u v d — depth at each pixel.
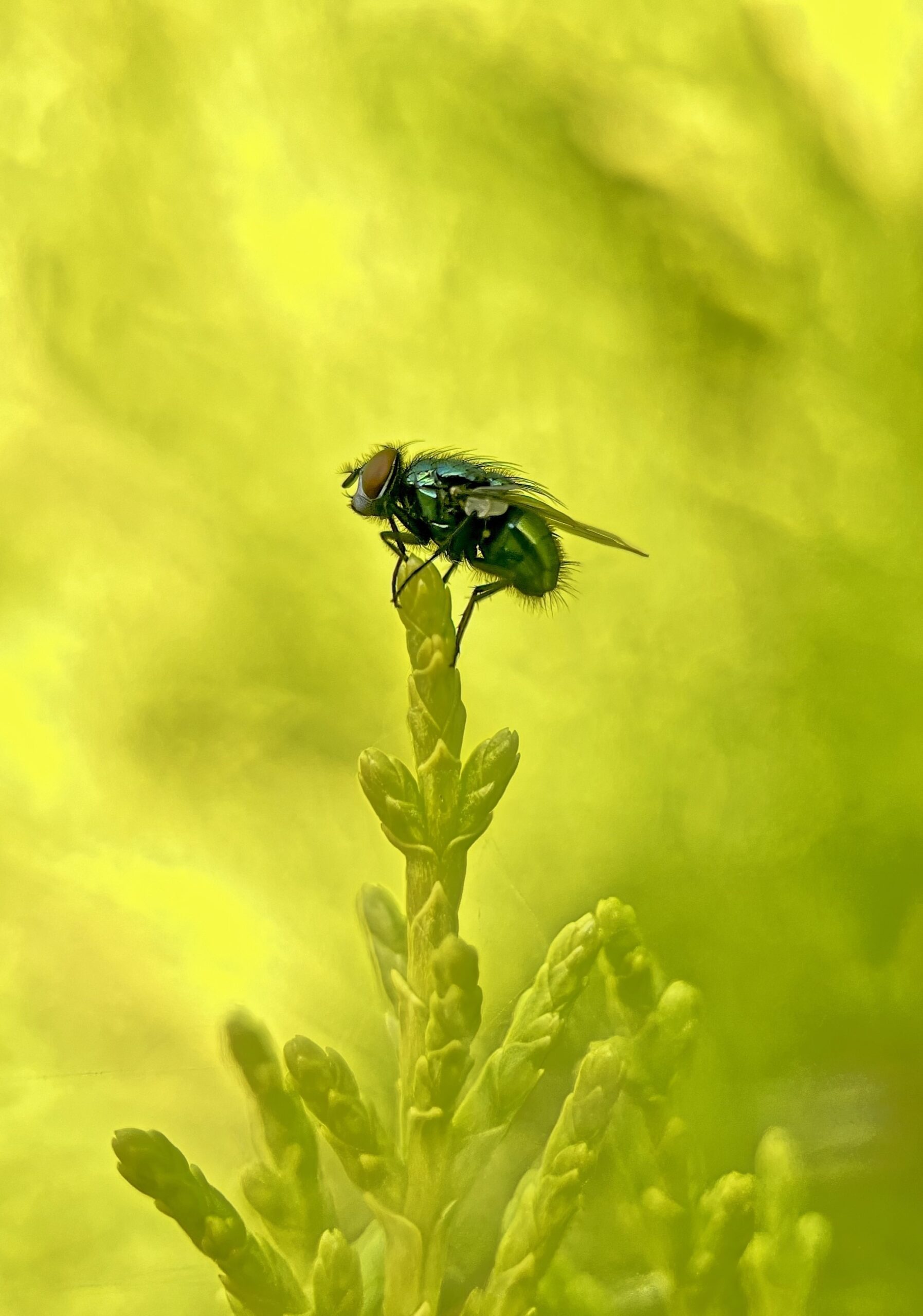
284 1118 0.20
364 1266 0.21
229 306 0.23
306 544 0.23
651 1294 0.21
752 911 0.22
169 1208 0.20
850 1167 0.21
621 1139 0.21
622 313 0.23
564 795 0.22
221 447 0.23
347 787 0.23
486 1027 0.22
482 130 0.23
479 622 0.23
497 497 0.22
